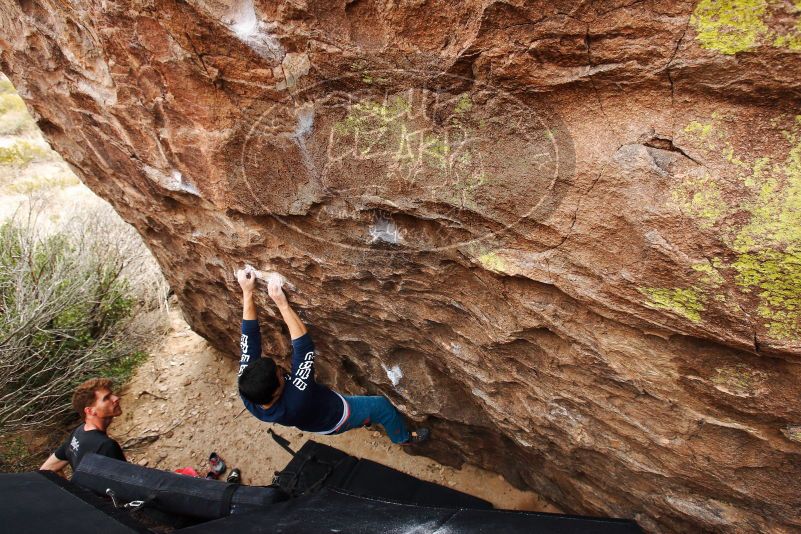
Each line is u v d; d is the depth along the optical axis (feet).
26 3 6.75
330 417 7.79
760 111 3.56
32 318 10.91
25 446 10.83
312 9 4.66
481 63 4.31
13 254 12.56
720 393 4.67
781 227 3.61
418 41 4.46
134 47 5.79
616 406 5.59
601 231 4.48
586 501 7.34
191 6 5.01
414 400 8.25
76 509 4.90
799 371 4.17
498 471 9.23
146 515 6.68
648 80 3.81
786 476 4.81
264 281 7.82
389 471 9.53
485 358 6.58
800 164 3.50
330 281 7.17
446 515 6.20
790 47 3.24
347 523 5.72
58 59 7.06
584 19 3.76
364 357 8.48
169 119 6.39
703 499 5.60
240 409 11.62
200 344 13.61
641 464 5.79
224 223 7.36
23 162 23.99
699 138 3.80
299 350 7.40
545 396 6.24
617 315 4.82
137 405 11.98
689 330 4.41
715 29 3.42
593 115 4.19
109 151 7.97
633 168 4.09
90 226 14.75
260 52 5.15
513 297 5.57
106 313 13.61
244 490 6.51
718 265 3.95
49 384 11.05
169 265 10.36
